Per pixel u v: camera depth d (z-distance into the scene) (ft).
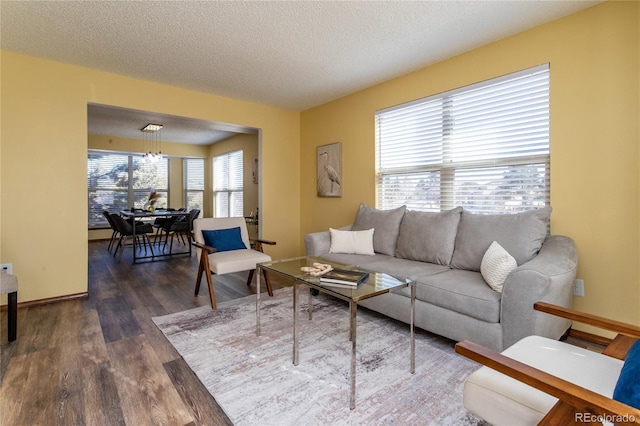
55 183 10.44
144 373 6.11
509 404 3.26
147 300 10.51
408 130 11.63
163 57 10.11
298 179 16.79
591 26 7.41
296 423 4.76
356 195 13.58
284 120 16.16
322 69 11.07
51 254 10.41
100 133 23.41
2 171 9.67
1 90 9.59
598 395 2.53
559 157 7.97
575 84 7.68
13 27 8.29
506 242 7.65
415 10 7.59
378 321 8.68
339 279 6.18
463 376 5.99
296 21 8.06
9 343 7.35
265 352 6.94
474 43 9.23
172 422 4.78
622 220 7.09
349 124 13.82
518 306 5.87
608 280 7.29
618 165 7.11
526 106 8.63
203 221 11.75
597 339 7.31
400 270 8.31
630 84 6.92
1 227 9.68
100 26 8.28
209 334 7.84
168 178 28.09
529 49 8.43
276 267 7.63
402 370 6.21
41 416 4.89
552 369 3.61
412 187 11.58
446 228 9.04
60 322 8.63
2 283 7.21
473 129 9.79
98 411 5.00
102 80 11.22
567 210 7.86
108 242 24.04
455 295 6.79
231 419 4.84
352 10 7.59
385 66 10.83
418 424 4.73
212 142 27.37
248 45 9.32
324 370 6.22
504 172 9.15
